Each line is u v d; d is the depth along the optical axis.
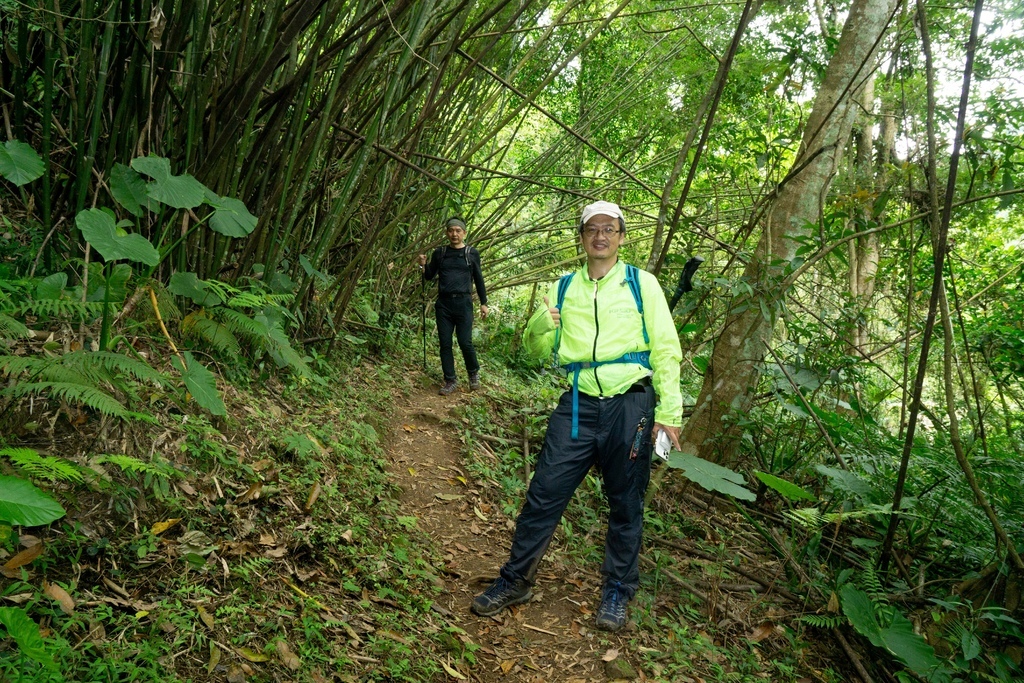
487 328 8.45
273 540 2.55
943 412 5.97
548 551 3.43
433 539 3.38
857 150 6.68
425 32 4.40
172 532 2.34
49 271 3.10
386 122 4.61
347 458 3.55
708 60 5.98
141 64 3.11
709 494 4.46
